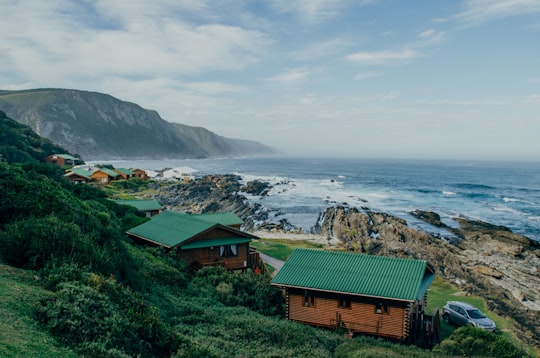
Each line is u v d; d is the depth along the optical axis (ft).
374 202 342.23
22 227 63.72
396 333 81.97
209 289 95.96
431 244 189.47
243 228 241.96
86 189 185.47
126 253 82.64
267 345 65.16
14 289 47.88
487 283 138.51
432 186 494.18
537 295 130.31
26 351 37.06
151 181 433.89
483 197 388.16
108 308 49.49
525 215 288.51
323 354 65.77
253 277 107.86
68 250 62.39
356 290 83.61
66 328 43.55
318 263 94.17
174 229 124.06
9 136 374.22
